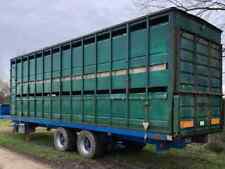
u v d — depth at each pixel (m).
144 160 7.65
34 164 7.36
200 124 6.36
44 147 9.71
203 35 6.67
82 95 8.05
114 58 7.03
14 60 12.03
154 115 5.93
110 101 7.09
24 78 11.22
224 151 8.77
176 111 5.57
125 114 6.65
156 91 5.95
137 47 6.42
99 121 7.43
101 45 7.46
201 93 6.43
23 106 11.25
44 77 9.87
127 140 7.42
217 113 7.12
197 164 7.18
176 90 5.63
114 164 7.28
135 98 6.39
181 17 5.93
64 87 8.84
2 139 11.52
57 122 9.10
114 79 7.01
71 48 8.59
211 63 6.99
